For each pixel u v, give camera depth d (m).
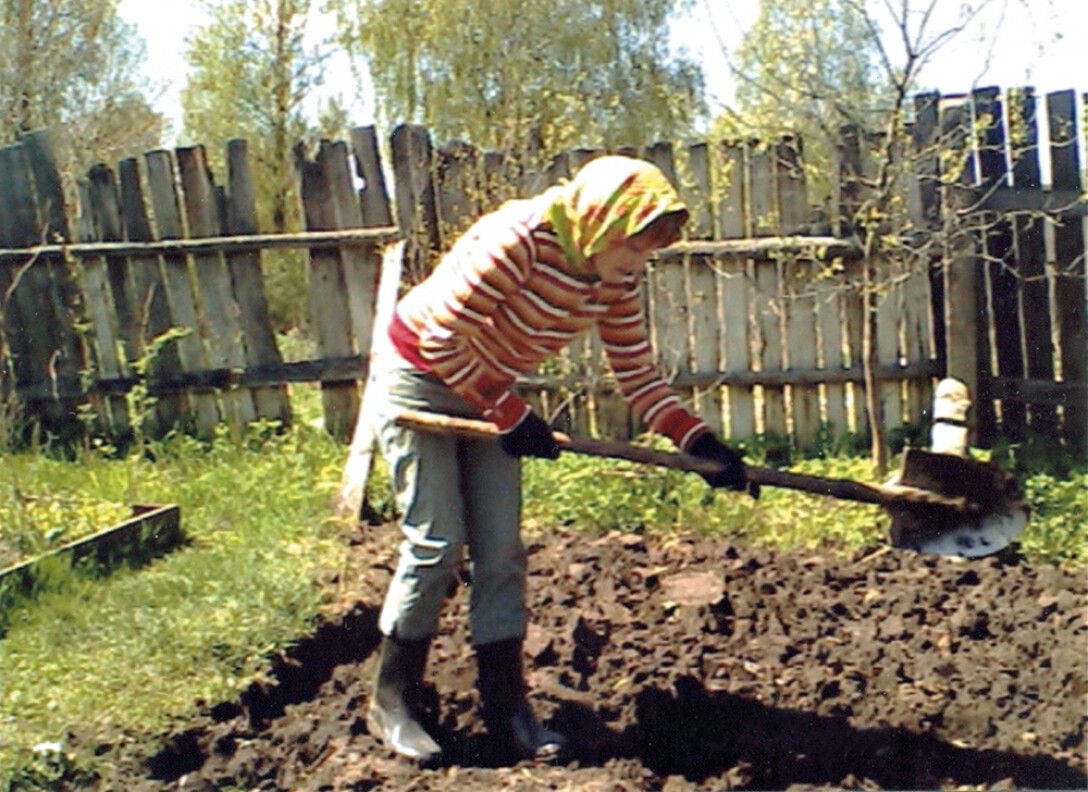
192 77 19.95
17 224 9.30
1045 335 8.33
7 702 4.60
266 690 4.84
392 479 4.32
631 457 4.23
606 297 4.11
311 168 9.01
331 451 8.74
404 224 8.86
